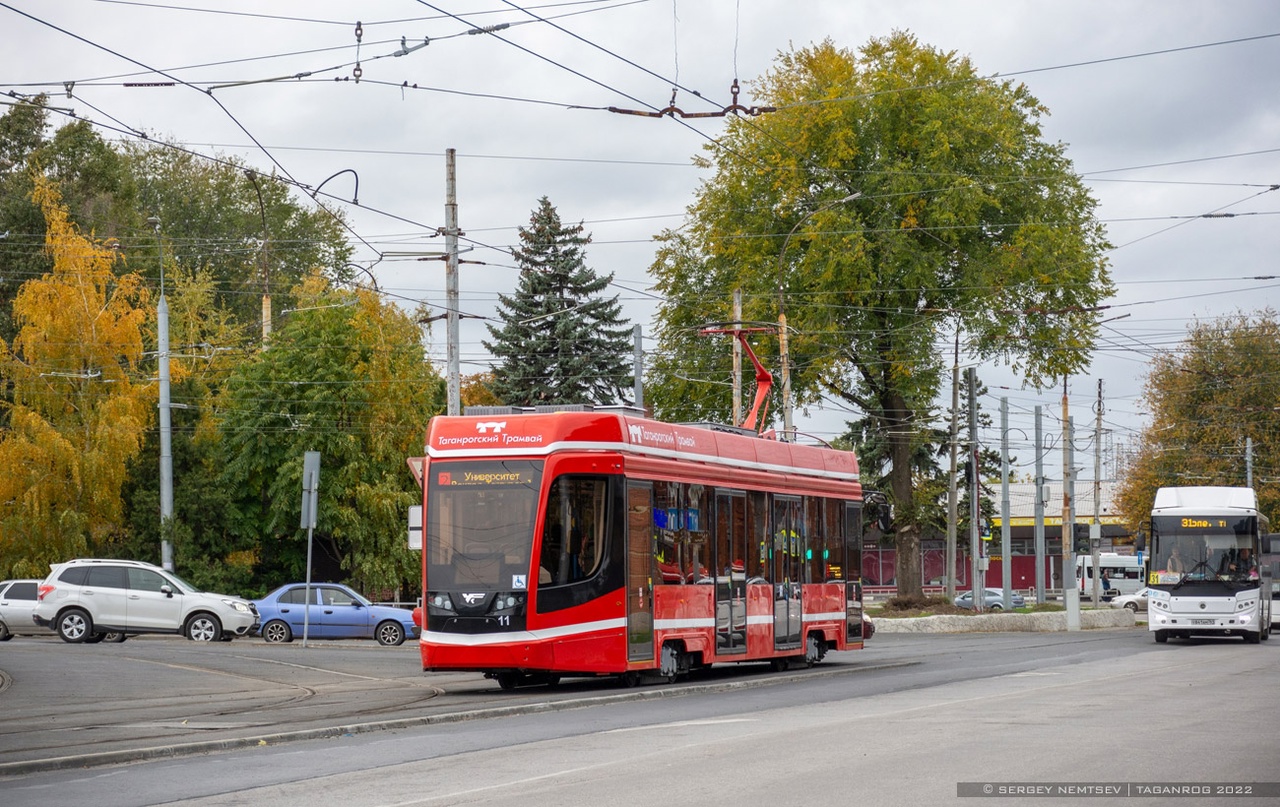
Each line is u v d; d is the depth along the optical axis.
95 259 48.09
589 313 69.38
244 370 50.78
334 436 49.41
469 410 23.31
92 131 68.00
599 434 21.94
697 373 54.19
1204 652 33.75
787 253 51.09
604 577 21.64
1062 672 25.78
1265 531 42.28
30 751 13.88
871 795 10.42
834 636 29.02
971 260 50.09
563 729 15.73
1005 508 56.62
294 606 37.88
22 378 46.66
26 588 36.97
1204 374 74.38
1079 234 51.06
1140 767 11.94
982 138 49.66
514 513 21.41
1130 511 74.69
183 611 35.16
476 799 10.44
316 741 14.80
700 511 24.20
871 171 49.97
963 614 49.12
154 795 10.95
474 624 21.16
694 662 24.30
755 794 10.51
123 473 46.28
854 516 30.38
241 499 50.28
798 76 52.50
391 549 49.69
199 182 82.00
